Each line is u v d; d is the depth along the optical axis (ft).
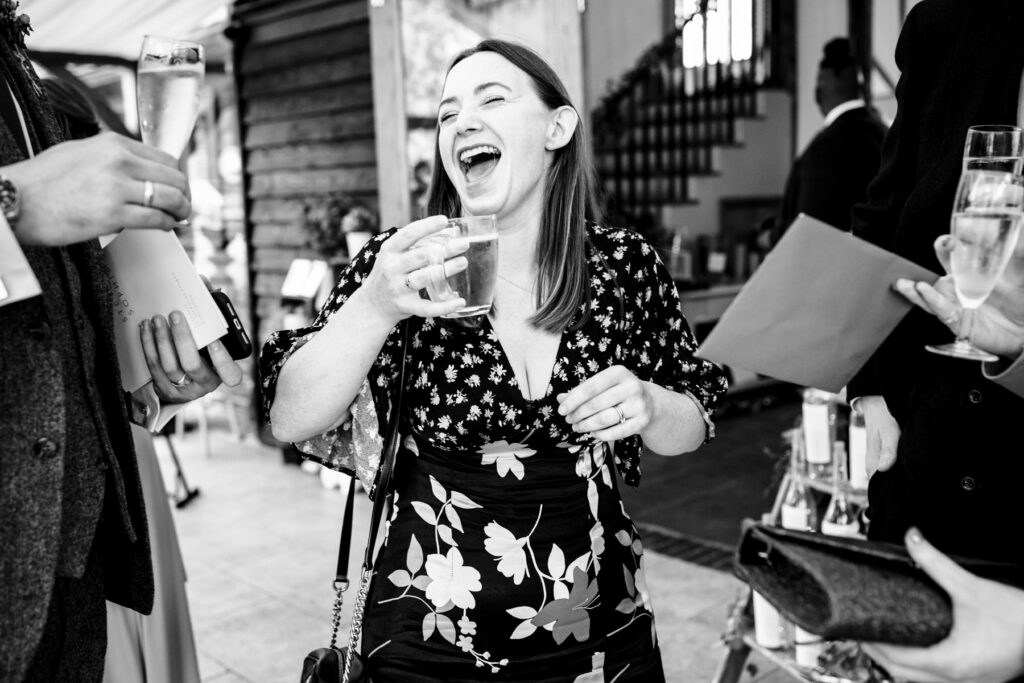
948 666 2.58
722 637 8.05
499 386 4.45
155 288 3.82
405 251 3.84
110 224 2.91
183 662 6.82
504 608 4.35
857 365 4.15
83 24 13.09
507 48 4.69
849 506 7.16
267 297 19.54
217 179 22.29
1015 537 4.39
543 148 4.67
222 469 17.83
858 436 6.90
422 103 16.15
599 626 4.53
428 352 4.54
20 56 3.68
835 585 2.60
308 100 17.88
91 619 3.80
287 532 13.97
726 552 12.72
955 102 4.73
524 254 4.72
